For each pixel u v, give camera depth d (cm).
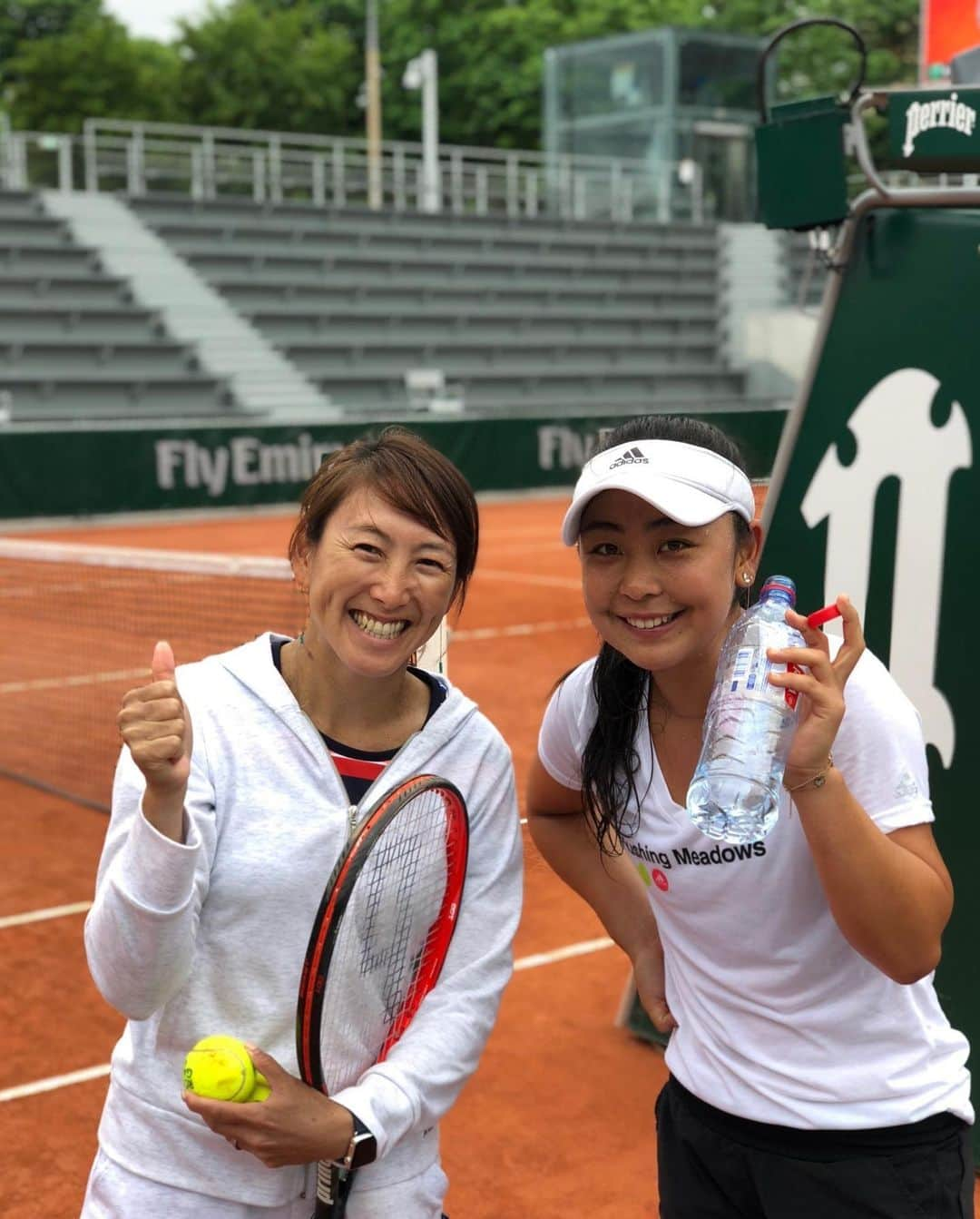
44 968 482
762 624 171
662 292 2755
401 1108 174
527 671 952
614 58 2919
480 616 1184
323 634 183
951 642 329
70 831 629
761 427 562
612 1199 336
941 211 337
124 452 1394
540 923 518
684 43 2830
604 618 190
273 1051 179
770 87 2941
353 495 179
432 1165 189
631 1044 419
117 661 897
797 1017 189
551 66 3033
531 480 1584
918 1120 187
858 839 168
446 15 4609
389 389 2291
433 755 188
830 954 186
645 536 183
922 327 337
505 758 197
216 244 2417
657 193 2903
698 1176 206
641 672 198
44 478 1371
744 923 188
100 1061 413
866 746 179
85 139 2417
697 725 193
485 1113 377
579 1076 398
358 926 175
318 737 180
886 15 4188
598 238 2806
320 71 4491
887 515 341
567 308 2672
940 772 331
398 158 2717
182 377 2075
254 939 177
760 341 2653
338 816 179
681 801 196
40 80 4253
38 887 559
